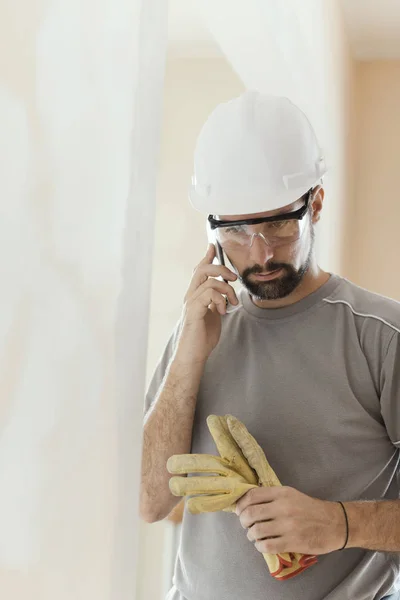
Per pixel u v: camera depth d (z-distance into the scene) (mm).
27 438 742
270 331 1550
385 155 4363
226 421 1430
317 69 3109
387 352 1438
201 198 1512
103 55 885
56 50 770
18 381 720
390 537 1343
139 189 1010
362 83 4434
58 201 787
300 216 1432
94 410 898
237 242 1450
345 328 1495
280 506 1290
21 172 710
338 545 1314
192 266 3576
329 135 3422
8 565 712
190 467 1303
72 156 815
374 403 1459
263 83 2738
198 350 1551
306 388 1480
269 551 1279
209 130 1543
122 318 976
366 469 1454
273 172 1467
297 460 1460
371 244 4336
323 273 1592
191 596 1528
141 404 1057
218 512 1518
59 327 801
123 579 998
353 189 4348
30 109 724
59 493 813
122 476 992
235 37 2414
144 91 1016
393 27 3977
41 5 736
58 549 815
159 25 1060
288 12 2551
